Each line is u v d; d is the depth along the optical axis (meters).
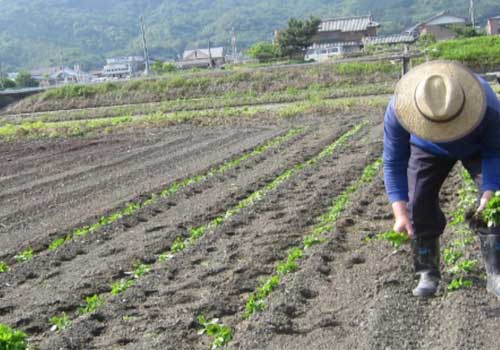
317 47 87.88
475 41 48.88
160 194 13.41
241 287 7.22
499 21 102.75
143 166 17.83
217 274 7.82
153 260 8.76
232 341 5.76
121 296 7.23
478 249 7.35
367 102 32.97
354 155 16.52
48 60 183.25
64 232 10.71
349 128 23.75
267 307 6.39
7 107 51.28
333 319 6.00
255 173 15.15
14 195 14.86
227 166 16.44
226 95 47.22
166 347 5.79
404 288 6.49
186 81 49.97
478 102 5.48
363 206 10.64
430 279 6.16
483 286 6.30
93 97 50.47
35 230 11.16
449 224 8.87
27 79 96.69
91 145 25.06
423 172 5.93
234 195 12.59
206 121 31.44
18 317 6.84
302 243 8.82
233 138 23.72
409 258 7.37
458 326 5.48
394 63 46.22
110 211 11.99
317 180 13.36
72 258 9.23
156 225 10.62
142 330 6.29
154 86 50.25
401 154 6.06
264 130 26.33
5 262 9.28
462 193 10.66
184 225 10.55
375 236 8.70
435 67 5.62
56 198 13.85
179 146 22.39
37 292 7.79
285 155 17.75
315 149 18.45
